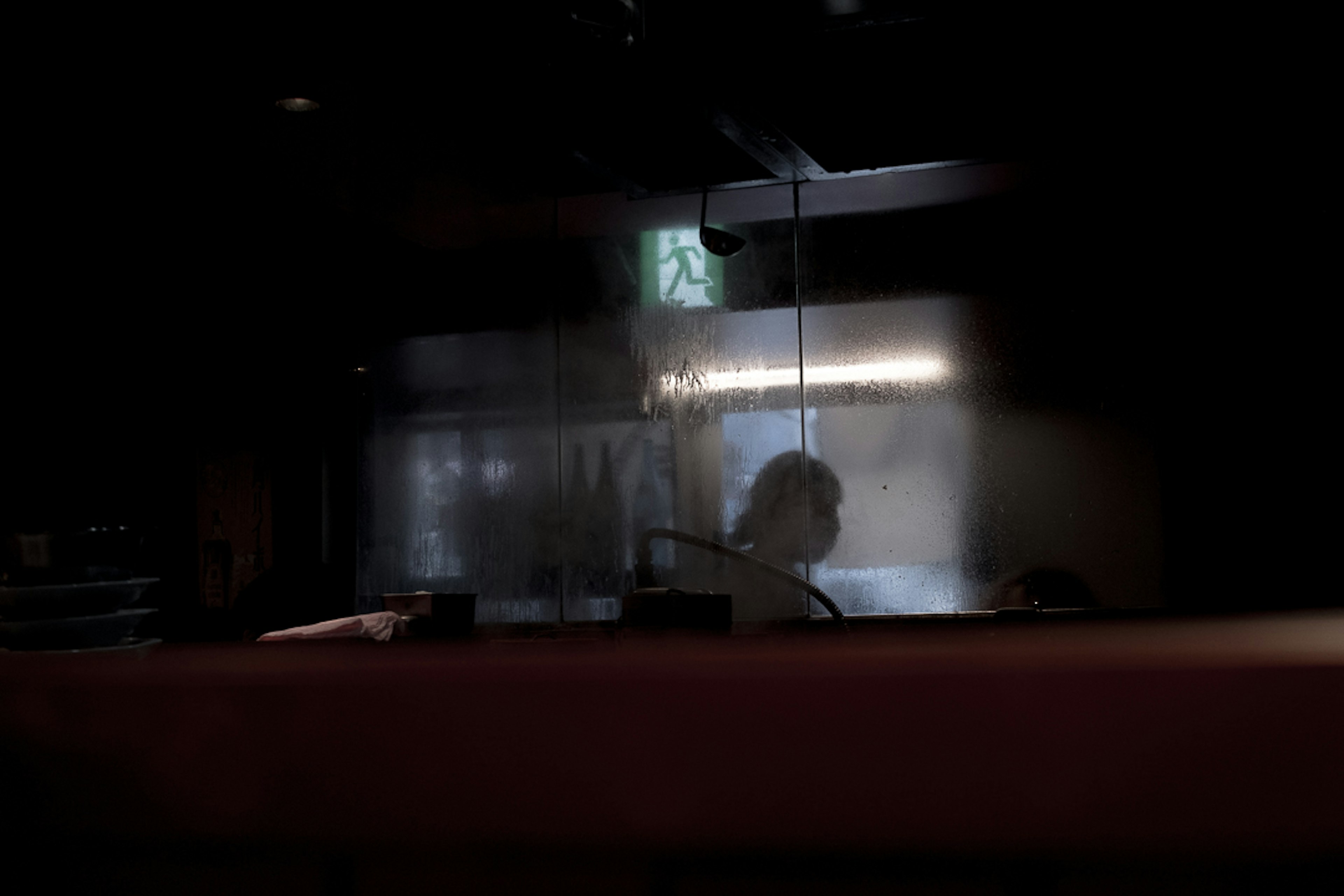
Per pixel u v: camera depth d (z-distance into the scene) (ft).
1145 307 10.89
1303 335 10.52
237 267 10.31
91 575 2.75
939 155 7.42
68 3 6.20
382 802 1.49
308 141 8.47
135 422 9.94
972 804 1.35
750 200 11.88
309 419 11.59
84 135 7.67
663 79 6.39
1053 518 10.93
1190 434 10.69
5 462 8.72
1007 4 5.42
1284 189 10.57
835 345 11.59
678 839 1.42
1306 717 1.30
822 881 1.60
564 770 1.45
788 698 1.41
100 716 1.59
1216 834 1.30
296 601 9.58
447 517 12.28
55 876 1.72
